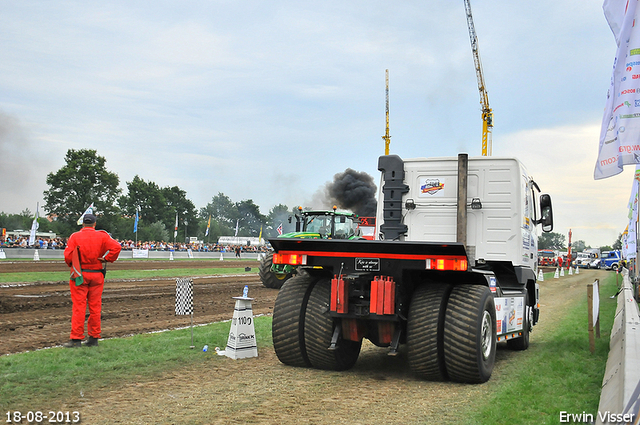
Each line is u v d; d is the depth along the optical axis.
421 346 6.34
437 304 6.45
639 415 3.51
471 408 5.25
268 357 7.73
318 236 17.72
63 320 10.40
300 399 5.54
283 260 6.93
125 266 29.72
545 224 10.23
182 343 8.26
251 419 4.82
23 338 8.42
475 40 71.25
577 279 34.25
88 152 64.31
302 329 6.90
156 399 5.39
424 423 4.75
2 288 16.20
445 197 8.75
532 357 8.26
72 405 5.14
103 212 64.19
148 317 11.18
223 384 6.09
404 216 8.94
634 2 6.76
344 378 6.61
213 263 40.62
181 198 101.31
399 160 8.95
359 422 4.78
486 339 6.65
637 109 6.69
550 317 13.76
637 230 17.94
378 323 6.75
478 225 8.51
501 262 8.45
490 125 72.44
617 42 7.45
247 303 7.74
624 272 35.59
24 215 89.88
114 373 6.39
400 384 6.35
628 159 6.70
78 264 7.60
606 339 9.42
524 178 8.79
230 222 155.50
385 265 6.51
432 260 6.29
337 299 6.51
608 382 5.62
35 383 5.81
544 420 4.78
